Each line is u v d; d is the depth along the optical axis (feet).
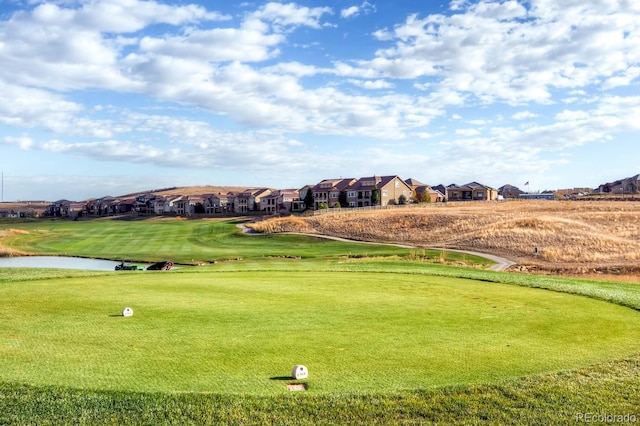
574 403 31.09
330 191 424.87
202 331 46.83
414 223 258.78
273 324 49.88
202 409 29.71
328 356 39.55
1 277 83.20
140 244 252.83
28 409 29.55
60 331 46.42
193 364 37.32
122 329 47.34
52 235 311.68
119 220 467.11
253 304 60.54
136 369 36.06
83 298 63.82
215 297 65.41
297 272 95.91
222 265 142.92
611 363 37.68
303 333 46.42
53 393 31.40
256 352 40.40
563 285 76.74
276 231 273.33
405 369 36.63
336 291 71.26
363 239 235.61
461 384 33.47
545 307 59.88
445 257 177.47
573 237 202.69
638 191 545.44
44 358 38.29
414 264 128.36
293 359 38.73
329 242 230.68
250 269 101.30
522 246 192.44
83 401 30.42
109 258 204.13
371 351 40.91
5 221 485.56
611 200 435.53
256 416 29.14
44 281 80.69
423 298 65.67
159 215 505.66
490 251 189.16
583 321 52.31
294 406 30.17
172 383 33.40
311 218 298.97
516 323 51.19
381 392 32.12
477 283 80.02
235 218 407.85
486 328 48.91
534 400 31.37
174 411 29.48
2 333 45.60
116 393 31.40
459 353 40.55
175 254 206.39
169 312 55.31
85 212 641.81
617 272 148.36
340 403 30.60
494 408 30.45
